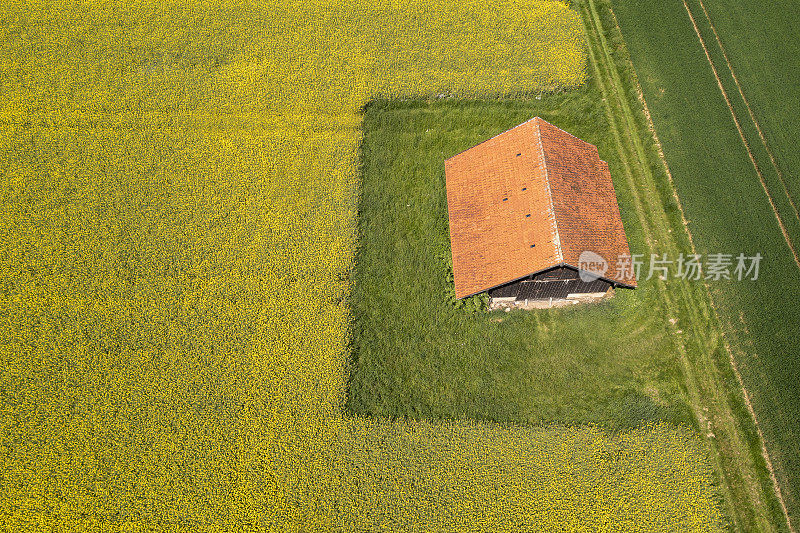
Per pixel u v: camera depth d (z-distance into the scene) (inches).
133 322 1085.8
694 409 1000.2
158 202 1238.3
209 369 1029.8
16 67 1466.5
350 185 1270.9
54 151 1316.4
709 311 1098.7
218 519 897.5
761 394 1001.5
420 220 1227.9
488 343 1080.2
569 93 1440.7
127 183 1272.1
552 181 1079.6
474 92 1424.7
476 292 1055.0
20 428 970.1
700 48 1501.0
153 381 1018.7
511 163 1140.5
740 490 924.0
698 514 882.1
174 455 949.2
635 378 1037.2
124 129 1369.3
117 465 940.0
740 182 1257.4
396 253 1184.2
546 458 942.4
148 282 1133.7
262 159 1304.1
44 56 1496.1
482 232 1101.7
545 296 1105.4
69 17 1573.6
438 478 926.4
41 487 918.4
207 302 1106.1
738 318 1085.8
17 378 1018.7
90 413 987.3
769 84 1406.3
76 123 1375.5
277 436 965.8
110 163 1301.7
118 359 1042.1
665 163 1302.9
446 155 1327.5
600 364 1053.2
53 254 1167.0
